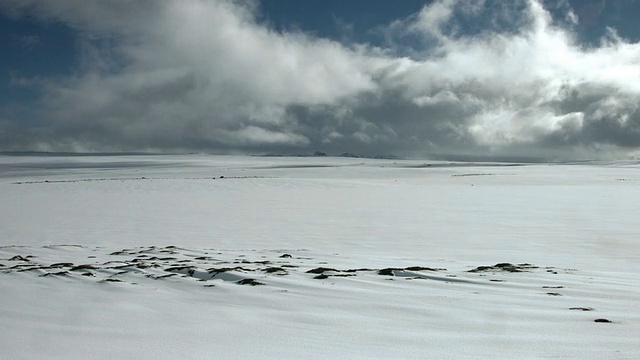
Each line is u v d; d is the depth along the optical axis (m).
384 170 76.94
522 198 34.62
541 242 16.42
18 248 14.56
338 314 6.51
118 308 6.82
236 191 41.22
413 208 28.58
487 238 17.53
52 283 8.45
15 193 39.16
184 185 45.38
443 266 11.24
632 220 22.09
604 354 4.73
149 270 9.78
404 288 8.09
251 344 5.21
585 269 11.32
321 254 13.71
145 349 5.00
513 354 4.82
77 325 5.99
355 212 26.72
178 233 19.41
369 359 4.69
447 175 67.44
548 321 6.04
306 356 4.79
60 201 33.00
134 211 27.41
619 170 77.50
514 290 7.92
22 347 5.08
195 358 4.71
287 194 38.59
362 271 9.73
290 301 7.21
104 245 16.19
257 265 10.95
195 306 6.94
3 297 7.45
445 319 6.22
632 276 9.56
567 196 36.00
